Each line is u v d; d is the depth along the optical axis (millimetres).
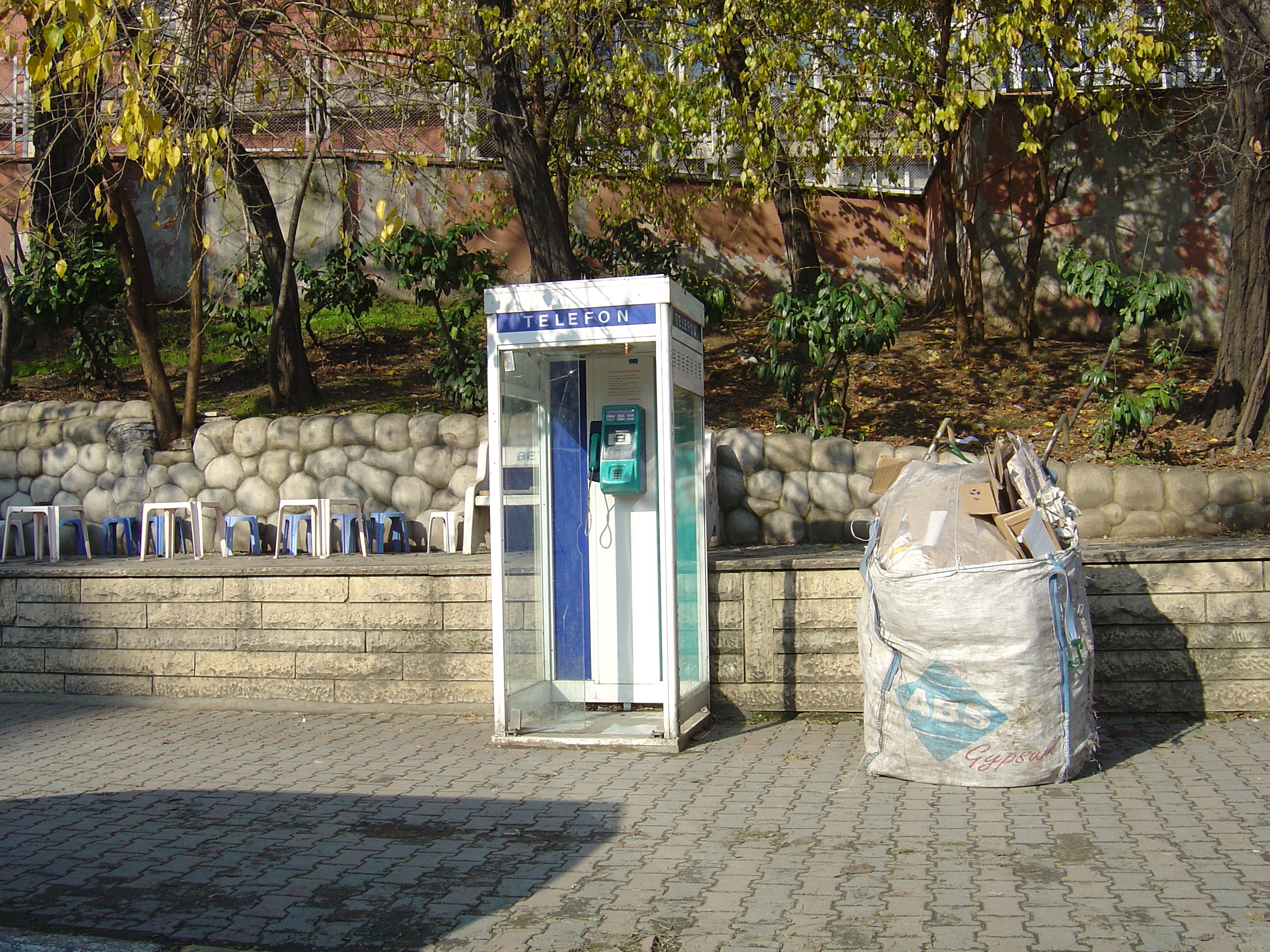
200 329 10523
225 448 10125
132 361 13148
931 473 5621
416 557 8539
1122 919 3490
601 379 6574
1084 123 12289
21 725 6863
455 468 9586
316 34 9062
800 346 11688
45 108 6496
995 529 5250
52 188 11445
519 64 10867
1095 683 6102
